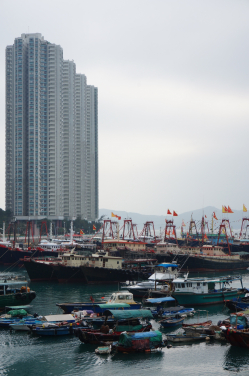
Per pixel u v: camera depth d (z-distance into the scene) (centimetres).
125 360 6519
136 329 7238
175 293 9694
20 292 9712
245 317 7306
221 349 6925
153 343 6869
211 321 7969
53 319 7862
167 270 12062
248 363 6394
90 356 6650
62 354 6719
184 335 7344
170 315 8562
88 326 7531
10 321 8081
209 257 17762
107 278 13212
